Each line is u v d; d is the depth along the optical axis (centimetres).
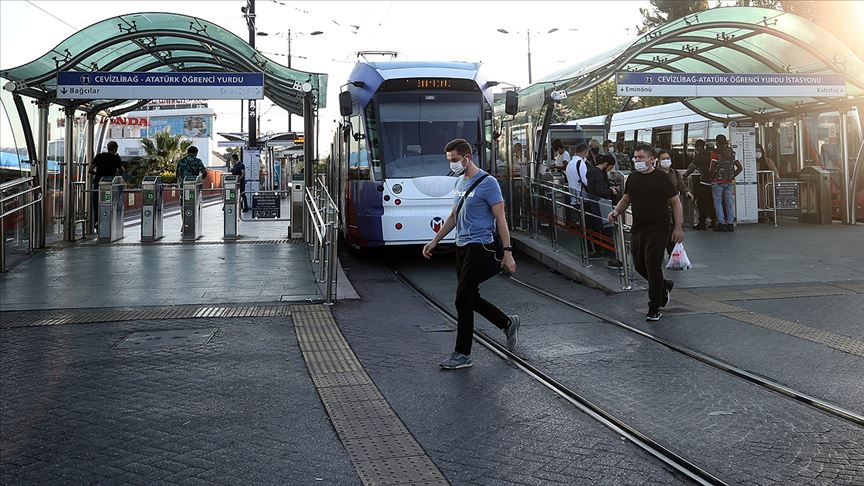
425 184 1200
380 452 451
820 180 1736
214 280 1053
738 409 528
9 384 588
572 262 1153
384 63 1295
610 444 465
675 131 2367
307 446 463
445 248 1380
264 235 1593
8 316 837
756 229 1658
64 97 1286
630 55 1402
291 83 1427
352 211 1319
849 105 1695
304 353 684
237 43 1304
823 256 1226
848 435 476
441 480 411
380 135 1220
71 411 525
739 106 1942
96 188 1595
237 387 583
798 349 683
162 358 666
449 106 1243
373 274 1174
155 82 1298
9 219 1277
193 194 1521
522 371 627
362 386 584
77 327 784
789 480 410
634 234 848
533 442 469
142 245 1430
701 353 677
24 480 411
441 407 536
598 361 659
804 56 1544
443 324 812
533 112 1530
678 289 992
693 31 1385
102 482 408
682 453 450
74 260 1234
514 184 1501
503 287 1052
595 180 1125
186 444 465
